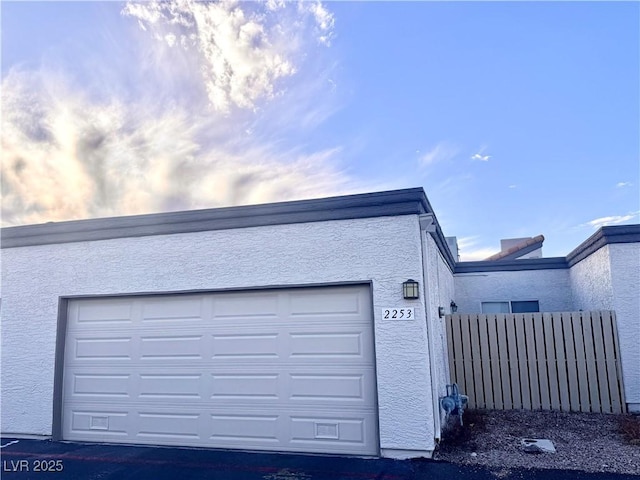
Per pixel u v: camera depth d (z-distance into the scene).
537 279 13.85
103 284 8.27
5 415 8.36
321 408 7.06
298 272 7.34
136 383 7.93
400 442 6.58
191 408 7.60
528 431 7.84
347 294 7.23
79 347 8.34
